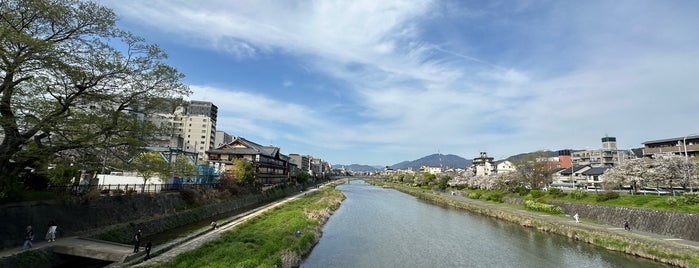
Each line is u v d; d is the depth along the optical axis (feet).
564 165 341.82
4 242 55.52
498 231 116.67
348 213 159.02
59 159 66.13
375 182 575.79
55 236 65.10
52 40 53.47
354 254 83.15
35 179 69.26
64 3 54.03
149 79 66.54
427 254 85.35
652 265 74.18
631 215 106.42
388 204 206.80
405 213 163.84
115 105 66.44
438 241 100.32
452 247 92.94
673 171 116.37
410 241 99.96
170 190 113.50
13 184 60.44
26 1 49.57
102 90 63.10
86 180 93.56
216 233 89.86
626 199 119.55
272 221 109.60
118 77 62.44
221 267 57.36
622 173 132.36
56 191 72.54
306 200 192.85
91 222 74.54
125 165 72.28
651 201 108.27
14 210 58.80
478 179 270.05
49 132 57.88
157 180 114.62
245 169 179.32
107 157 70.03
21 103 52.65
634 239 87.30
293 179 347.77
